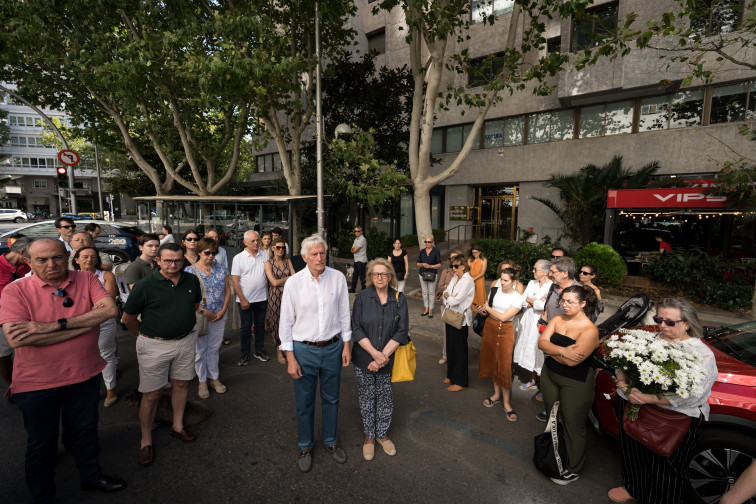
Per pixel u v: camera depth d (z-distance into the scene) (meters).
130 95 10.16
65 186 13.92
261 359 5.41
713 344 3.30
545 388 3.07
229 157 23.58
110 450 3.34
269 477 3.02
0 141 52.44
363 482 2.97
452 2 8.70
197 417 3.81
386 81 13.03
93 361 2.72
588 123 15.37
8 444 3.39
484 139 18.05
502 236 18.70
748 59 11.73
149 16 9.86
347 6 9.95
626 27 6.37
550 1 7.46
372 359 3.26
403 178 8.59
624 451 2.75
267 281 5.32
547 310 4.02
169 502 2.74
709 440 2.59
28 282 2.51
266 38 9.09
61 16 10.16
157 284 3.13
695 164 13.17
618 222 11.79
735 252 10.98
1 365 3.82
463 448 3.43
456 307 4.44
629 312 4.06
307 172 15.34
